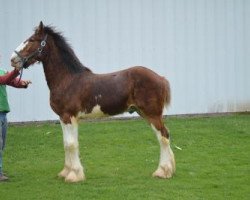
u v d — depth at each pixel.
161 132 6.93
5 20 11.34
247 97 12.62
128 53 11.99
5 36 11.36
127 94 6.86
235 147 9.00
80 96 6.80
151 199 6.16
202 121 11.35
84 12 11.70
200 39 12.38
